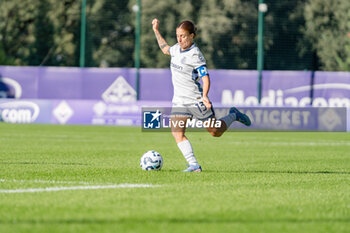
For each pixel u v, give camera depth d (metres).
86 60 125.75
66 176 27.55
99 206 18.98
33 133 65.19
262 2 90.81
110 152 43.59
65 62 130.25
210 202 19.98
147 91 90.25
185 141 29.62
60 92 91.25
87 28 125.81
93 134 65.94
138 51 90.56
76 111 87.62
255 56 114.88
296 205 19.69
